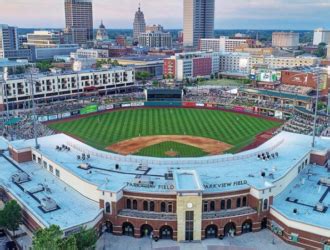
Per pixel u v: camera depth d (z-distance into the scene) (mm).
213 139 145125
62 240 63250
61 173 94500
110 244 75812
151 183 81812
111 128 160875
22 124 161500
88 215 78250
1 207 90688
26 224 82188
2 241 80500
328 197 86188
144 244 75938
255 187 79562
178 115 184250
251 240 77125
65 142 113562
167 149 133000
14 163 106438
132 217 77438
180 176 82125
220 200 78812
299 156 101688
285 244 75812
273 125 165625
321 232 72438
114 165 95500
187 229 76500
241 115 183875
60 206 82000
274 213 79312
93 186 83375
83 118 177750
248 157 100500
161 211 78938
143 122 170750
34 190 88500
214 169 92250
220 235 77688
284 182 88188
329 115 172750
